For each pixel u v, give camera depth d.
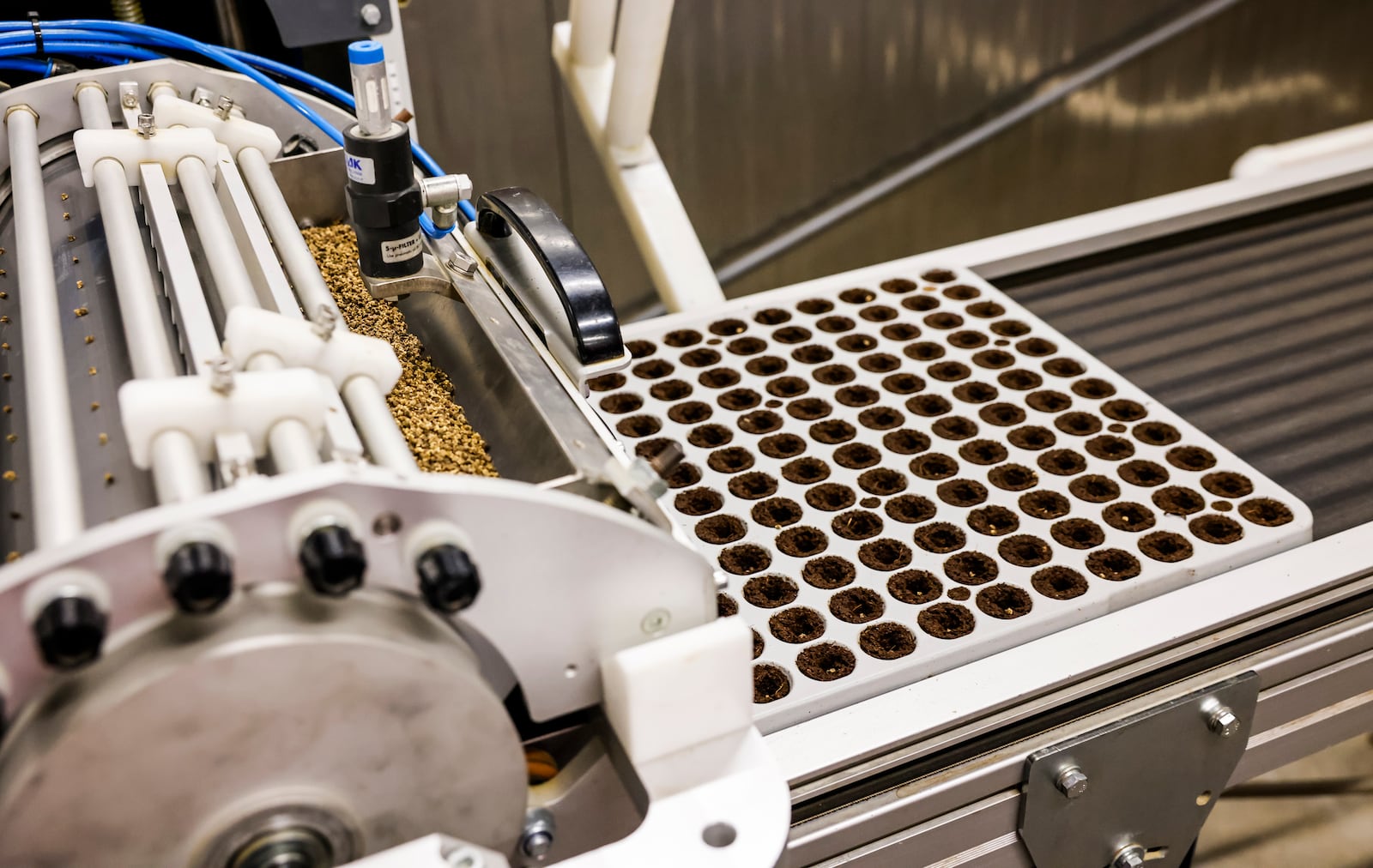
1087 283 1.42
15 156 1.00
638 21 1.28
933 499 1.11
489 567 0.74
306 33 1.19
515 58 2.19
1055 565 1.05
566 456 0.82
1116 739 0.97
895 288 1.37
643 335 1.30
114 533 0.68
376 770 0.74
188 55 1.18
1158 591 1.04
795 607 1.03
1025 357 1.27
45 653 0.66
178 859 0.72
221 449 0.73
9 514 0.80
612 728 0.82
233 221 0.95
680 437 1.18
